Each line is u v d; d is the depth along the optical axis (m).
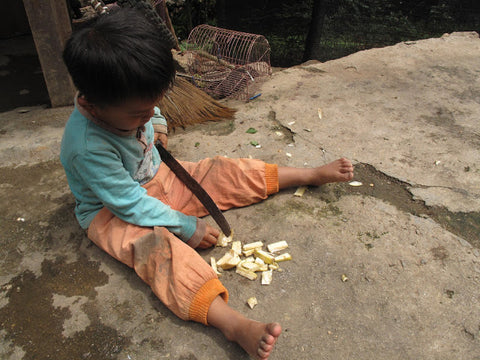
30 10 3.04
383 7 8.41
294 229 2.10
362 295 1.76
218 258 1.98
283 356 1.54
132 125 1.58
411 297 1.75
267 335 1.41
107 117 1.53
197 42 4.38
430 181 2.45
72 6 5.18
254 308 1.72
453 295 1.75
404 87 3.60
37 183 2.59
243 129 3.07
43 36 3.17
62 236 2.14
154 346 1.60
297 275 1.86
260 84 3.75
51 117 3.30
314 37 8.08
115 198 1.73
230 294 1.79
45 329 1.69
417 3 8.30
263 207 2.26
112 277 1.90
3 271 1.96
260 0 9.23
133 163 1.87
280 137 2.94
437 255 1.94
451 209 2.23
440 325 1.64
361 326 1.64
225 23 9.05
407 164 2.61
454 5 8.18
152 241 1.71
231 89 3.75
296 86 3.67
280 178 2.27
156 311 1.73
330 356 1.54
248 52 3.85
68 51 1.36
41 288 1.87
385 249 1.97
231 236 2.07
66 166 1.83
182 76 3.89
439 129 2.98
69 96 3.48
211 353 1.56
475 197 2.31
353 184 2.43
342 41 8.27
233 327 1.53
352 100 3.40
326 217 2.18
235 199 2.22
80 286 1.86
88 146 1.65
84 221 1.98
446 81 3.69
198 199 2.09
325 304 1.73
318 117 3.16
